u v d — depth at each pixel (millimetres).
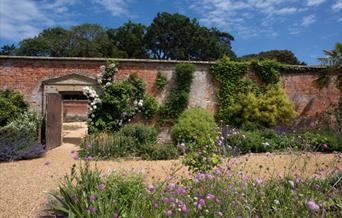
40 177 6562
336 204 3379
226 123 12648
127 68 12484
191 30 41844
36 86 11984
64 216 4156
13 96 11492
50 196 4758
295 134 10680
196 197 3297
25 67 11977
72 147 11281
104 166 7734
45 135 11375
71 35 41188
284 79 13367
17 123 10828
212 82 12891
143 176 4625
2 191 5492
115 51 38656
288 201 3363
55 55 39906
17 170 7379
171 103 12469
